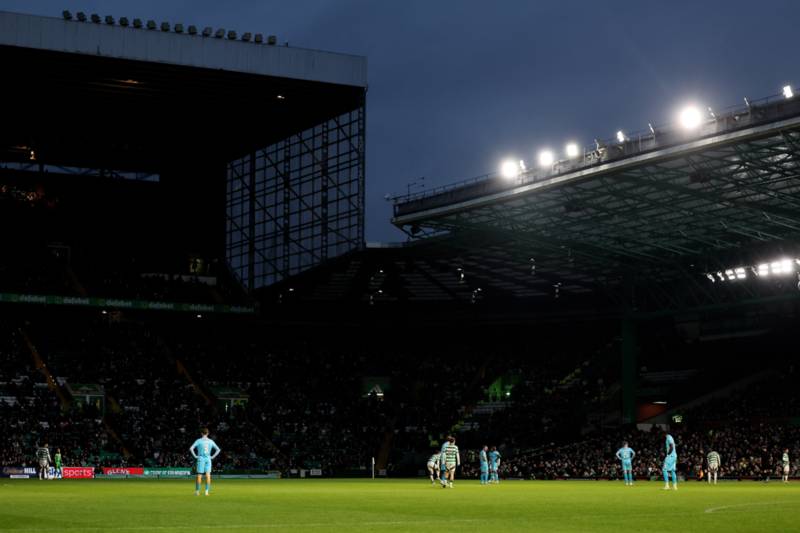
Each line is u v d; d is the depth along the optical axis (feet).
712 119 170.91
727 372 292.81
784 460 208.54
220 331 327.26
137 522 68.33
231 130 308.60
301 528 63.77
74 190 324.80
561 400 308.60
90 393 272.51
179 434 269.64
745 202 210.59
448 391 321.11
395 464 287.89
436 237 259.39
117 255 322.75
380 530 62.59
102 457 251.19
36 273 299.79
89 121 302.04
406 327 331.36
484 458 185.68
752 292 253.44
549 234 249.75
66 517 73.51
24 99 284.00
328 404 307.58
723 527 65.41
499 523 69.41
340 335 339.98
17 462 235.81
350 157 281.54
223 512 80.74
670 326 314.14
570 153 195.31
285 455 277.85
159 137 315.17
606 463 252.62
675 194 212.64
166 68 264.93
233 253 324.19
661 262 266.77
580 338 329.11
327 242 286.05
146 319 316.60
